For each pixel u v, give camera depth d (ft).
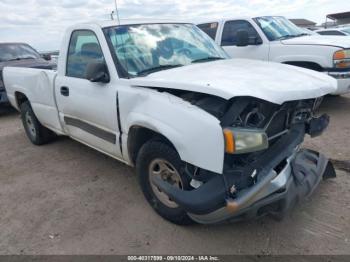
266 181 8.22
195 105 8.71
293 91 8.59
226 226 10.11
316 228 9.72
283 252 8.89
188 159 8.58
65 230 10.53
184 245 9.45
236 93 7.93
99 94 11.74
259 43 22.49
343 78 19.16
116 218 10.94
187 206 8.40
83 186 13.30
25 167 15.74
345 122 18.13
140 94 10.07
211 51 13.25
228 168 8.34
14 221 11.27
